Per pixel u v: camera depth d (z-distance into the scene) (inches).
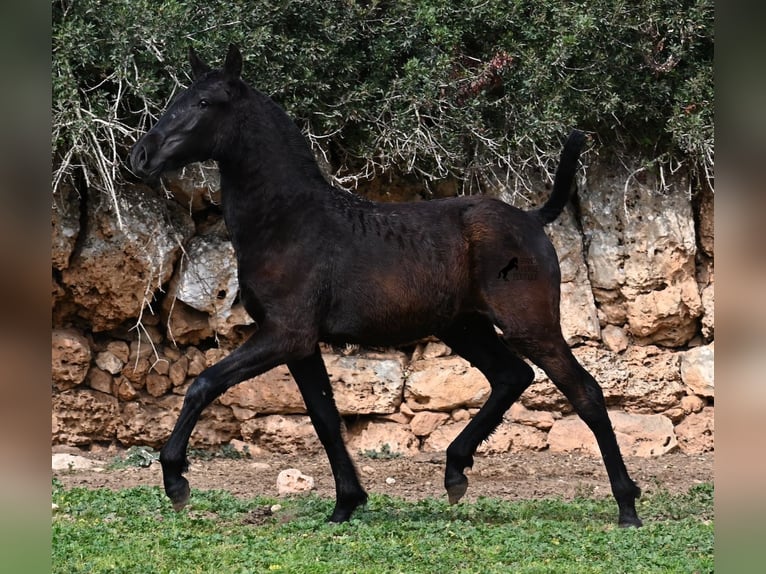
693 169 670.5
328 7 615.2
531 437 636.7
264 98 423.5
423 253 421.4
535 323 424.8
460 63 653.9
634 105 649.0
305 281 408.2
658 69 657.0
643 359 660.1
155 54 584.4
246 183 413.4
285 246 409.4
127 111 611.2
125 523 421.1
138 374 620.1
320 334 417.7
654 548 386.3
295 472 539.2
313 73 612.7
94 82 605.3
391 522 431.2
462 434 450.9
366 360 639.8
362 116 628.1
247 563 354.9
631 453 632.4
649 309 657.0
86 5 567.5
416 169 653.9
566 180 441.7
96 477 537.6
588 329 653.9
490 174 665.6
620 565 358.6
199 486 536.1
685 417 658.8
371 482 561.3
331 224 416.2
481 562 363.9
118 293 606.2
